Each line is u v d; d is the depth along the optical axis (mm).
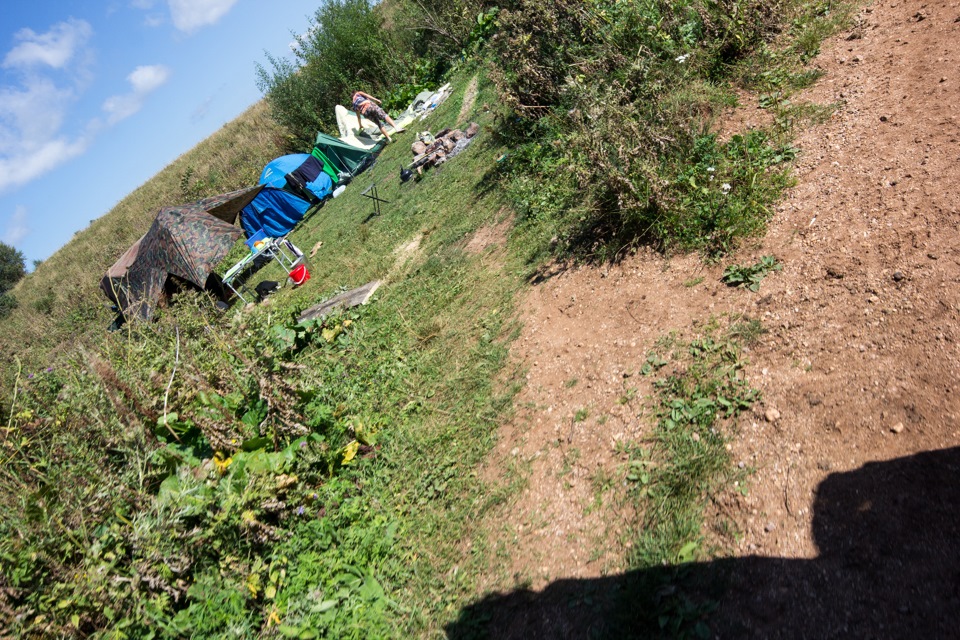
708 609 2656
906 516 2502
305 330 7586
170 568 3971
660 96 5961
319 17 21875
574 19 7656
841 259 3725
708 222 4602
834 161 4434
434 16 18438
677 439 3438
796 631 2416
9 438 6414
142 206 29172
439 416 4969
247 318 7332
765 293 3898
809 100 5215
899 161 4027
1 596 3953
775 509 2857
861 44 5473
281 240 13445
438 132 12883
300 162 17172
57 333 16625
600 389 4098
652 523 3129
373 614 3598
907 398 2883
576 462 3748
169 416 5250
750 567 2717
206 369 6141
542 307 5320
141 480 4703
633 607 2803
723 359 3688
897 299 3301
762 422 3240
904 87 4613
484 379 4996
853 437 2902
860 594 2389
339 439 5062
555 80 7973
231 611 3826
